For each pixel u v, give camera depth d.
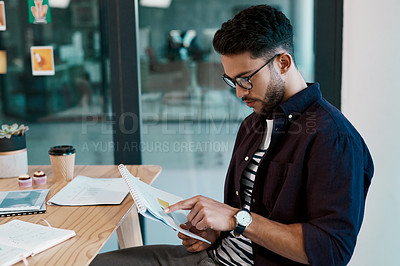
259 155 1.30
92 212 1.37
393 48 1.95
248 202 1.31
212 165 2.65
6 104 2.44
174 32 2.46
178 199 1.45
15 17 2.29
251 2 2.34
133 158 2.32
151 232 2.50
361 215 1.19
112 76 2.24
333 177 1.10
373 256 2.10
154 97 2.53
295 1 2.19
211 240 1.41
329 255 1.08
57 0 2.30
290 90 1.22
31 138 2.50
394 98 1.97
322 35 2.13
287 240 1.11
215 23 2.43
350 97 2.08
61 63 2.38
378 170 2.04
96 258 1.43
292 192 1.17
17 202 1.43
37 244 1.11
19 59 2.36
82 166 1.90
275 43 1.17
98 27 2.34
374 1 1.96
